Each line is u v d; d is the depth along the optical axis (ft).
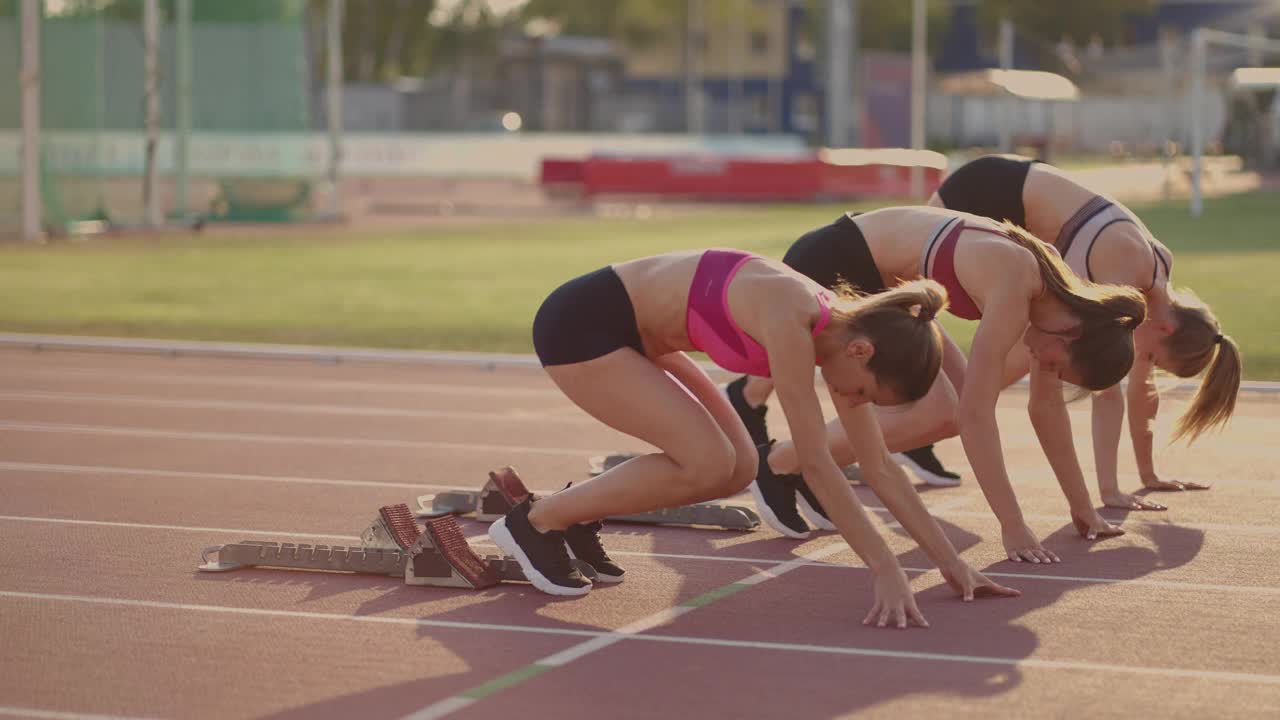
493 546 20.30
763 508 20.70
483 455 27.43
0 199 84.23
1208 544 20.17
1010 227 18.30
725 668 14.73
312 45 202.69
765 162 126.11
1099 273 21.01
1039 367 18.92
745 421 23.59
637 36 250.98
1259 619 16.47
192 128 100.58
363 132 205.26
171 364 40.42
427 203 122.62
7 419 31.35
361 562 18.56
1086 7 244.22
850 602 17.25
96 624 16.44
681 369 17.62
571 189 135.64
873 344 15.11
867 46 253.65
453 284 60.90
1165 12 243.40
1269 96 160.76
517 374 38.65
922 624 16.14
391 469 26.04
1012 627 16.12
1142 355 21.39
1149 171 160.97
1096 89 164.76
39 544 20.30
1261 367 37.29
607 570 18.34
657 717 13.29
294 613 16.85
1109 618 16.49
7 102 83.56
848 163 125.80
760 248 74.23
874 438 16.76
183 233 90.58
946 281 18.51
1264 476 25.17
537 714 13.39
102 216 90.99
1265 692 13.99
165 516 22.17
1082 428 30.35
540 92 237.25
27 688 14.26
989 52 253.44
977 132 234.38
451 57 279.90
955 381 21.09
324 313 50.88
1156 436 29.17
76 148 89.04
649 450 27.78
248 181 99.86
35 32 81.35
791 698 13.80
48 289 58.65
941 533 17.19
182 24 94.73
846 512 16.12
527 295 56.59
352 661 15.06
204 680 14.47
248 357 41.73
